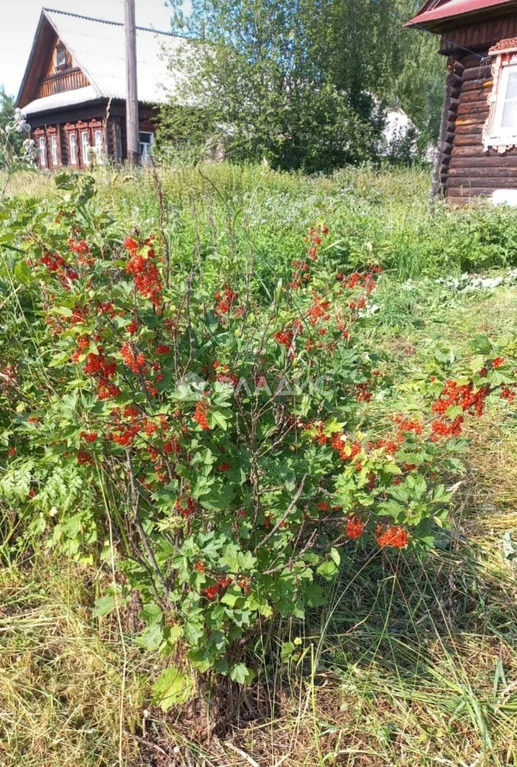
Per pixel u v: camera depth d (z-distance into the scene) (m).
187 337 1.89
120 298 1.71
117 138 19.34
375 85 21.73
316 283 2.40
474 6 8.52
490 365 1.68
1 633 2.15
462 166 9.73
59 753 1.77
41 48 24.33
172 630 1.61
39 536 2.46
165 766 1.79
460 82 9.54
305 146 18.52
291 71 18.48
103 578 2.27
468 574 2.48
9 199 2.29
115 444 1.80
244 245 4.84
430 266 7.19
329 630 2.18
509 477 3.17
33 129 25.28
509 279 6.94
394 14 23.81
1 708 1.90
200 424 1.55
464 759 1.80
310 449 1.84
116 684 1.95
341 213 8.15
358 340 2.39
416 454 1.83
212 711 1.87
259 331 2.17
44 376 2.17
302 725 1.90
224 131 17.84
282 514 1.78
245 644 1.98
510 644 2.19
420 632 2.22
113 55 21.78
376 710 1.94
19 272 1.84
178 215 5.78
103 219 2.15
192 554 1.54
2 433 2.26
